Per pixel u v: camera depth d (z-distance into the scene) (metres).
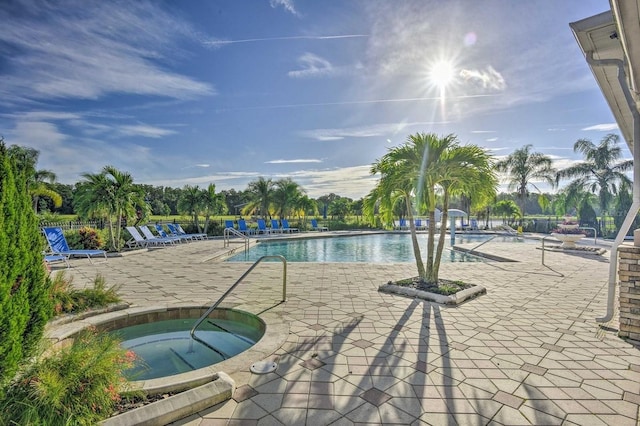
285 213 22.88
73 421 2.04
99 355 2.47
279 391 2.62
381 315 4.49
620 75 3.56
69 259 9.70
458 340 3.64
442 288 5.60
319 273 7.50
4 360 2.03
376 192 6.73
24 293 2.20
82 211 10.98
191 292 5.70
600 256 10.73
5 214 2.07
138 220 14.88
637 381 2.78
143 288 6.00
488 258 11.35
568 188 20.66
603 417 2.29
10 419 1.93
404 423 2.23
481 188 6.24
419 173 6.06
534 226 23.05
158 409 2.24
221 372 2.78
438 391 2.62
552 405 2.43
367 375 2.87
